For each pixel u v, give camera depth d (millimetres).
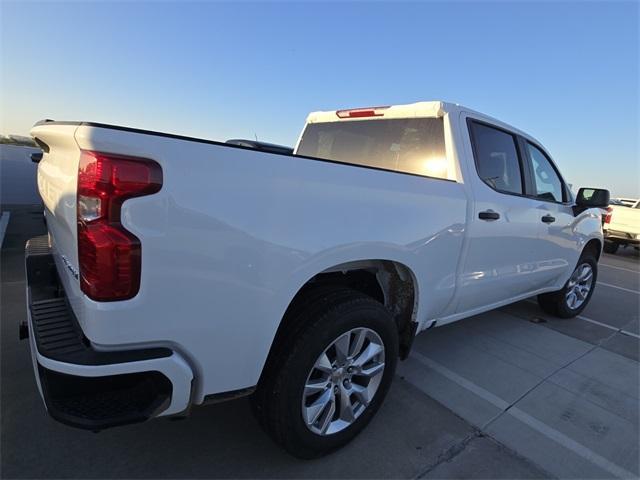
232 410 2598
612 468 2350
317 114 3918
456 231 2775
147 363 1521
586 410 2928
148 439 2291
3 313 3891
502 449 2430
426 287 2646
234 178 1624
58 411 1504
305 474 2119
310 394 2074
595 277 5188
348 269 2352
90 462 2098
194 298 1584
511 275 3541
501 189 3305
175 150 1484
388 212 2262
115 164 1387
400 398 2896
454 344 3930
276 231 1761
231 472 2100
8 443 2184
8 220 9008
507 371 3443
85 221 1426
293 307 2074
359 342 2221
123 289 1440
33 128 2094
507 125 3459
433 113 2998
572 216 4289
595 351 4023
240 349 1758
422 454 2332
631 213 11727
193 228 1537
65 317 1808
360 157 3490
